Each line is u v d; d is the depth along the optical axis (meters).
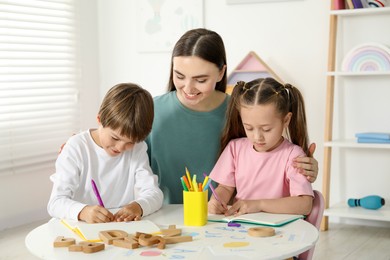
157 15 3.54
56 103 3.48
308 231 1.26
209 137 1.72
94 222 1.34
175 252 1.10
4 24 3.08
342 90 3.08
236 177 1.63
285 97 1.52
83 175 1.61
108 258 1.07
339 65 3.07
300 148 1.57
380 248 2.61
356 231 2.94
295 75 3.17
